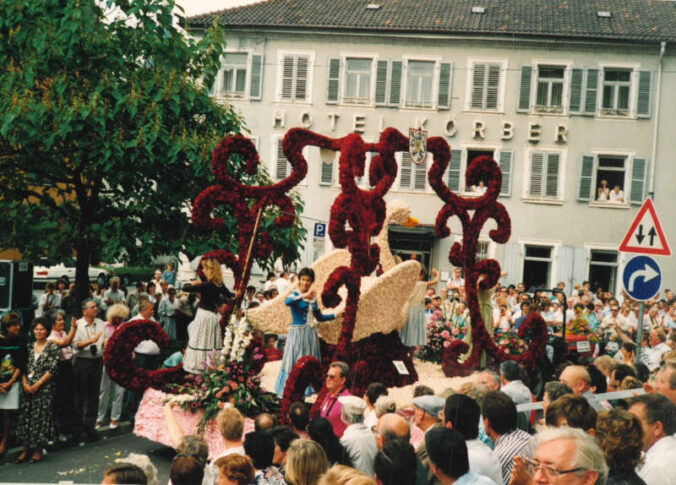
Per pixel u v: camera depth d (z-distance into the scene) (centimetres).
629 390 676
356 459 573
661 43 2848
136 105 1409
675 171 2909
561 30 2903
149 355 1067
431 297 1742
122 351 917
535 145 2944
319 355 965
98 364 1018
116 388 1041
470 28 2912
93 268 3259
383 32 2944
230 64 3052
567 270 2933
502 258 2947
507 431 519
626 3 3148
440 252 2955
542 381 1229
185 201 1586
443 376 1231
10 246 1548
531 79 2928
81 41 1412
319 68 2997
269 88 3020
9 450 912
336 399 800
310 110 3005
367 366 1080
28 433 880
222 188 1037
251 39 3016
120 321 1064
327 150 1103
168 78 1503
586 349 1358
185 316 1614
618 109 2920
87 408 1019
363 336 1070
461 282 2145
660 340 1183
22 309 1723
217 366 904
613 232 2931
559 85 2953
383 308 1084
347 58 2997
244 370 910
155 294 1784
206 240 1548
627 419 439
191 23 3012
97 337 1009
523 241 2945
